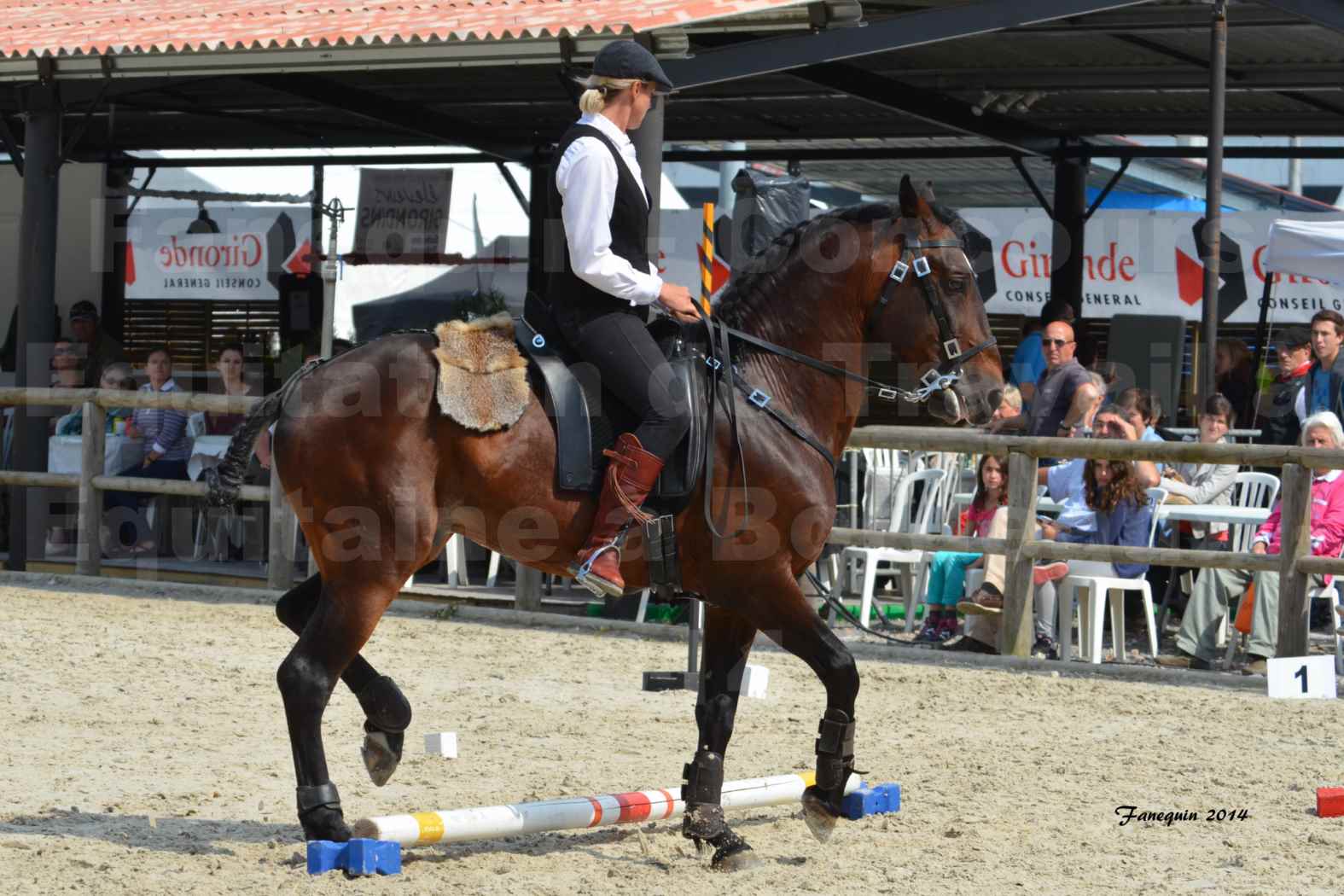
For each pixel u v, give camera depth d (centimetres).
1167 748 815
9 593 1284
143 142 2181
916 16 1169
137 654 1027
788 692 972
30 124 1415
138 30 1359
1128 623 1245
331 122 1986
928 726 868
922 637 1191
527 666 1026
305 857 590
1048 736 845
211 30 1318
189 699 896
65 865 573
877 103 1628
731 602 614
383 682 624
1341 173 3478
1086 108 1753
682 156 2073
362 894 549
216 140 2181
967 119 1734
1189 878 584
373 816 660
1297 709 917
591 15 1163
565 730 841
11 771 719
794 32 1199
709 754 612
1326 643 1195
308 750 574
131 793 688
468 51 1177
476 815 587
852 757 624
